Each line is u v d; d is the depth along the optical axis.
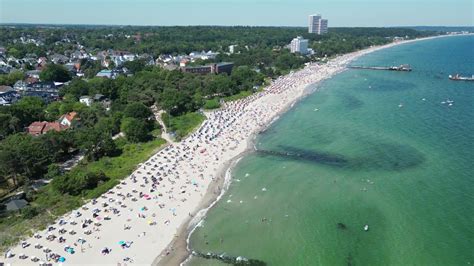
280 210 105.62
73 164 135.25
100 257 84.44
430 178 119.06
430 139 151.62
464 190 110.56
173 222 99.69
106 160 136.88
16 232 92.81
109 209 103.94
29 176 121.56
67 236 91.50
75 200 108.56
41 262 81.81
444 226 94.44
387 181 118.94
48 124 164.38
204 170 130.88
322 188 117.00
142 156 140.75
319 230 95.75
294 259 85.25
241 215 103.56
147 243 90.50
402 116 185.12
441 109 195.38
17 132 160.25
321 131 168.00
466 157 132.62
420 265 81.69
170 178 123.88
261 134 167.50
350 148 146.62
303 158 139.88
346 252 87.00
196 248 89.56
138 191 114.38
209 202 110.44
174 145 153.38
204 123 180.75
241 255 87.06
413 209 102.44
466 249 85.81
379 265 82.31
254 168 132.75
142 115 175.88
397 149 143.25
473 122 171.00
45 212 102.31
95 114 180.00
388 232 93.31
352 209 104.44
